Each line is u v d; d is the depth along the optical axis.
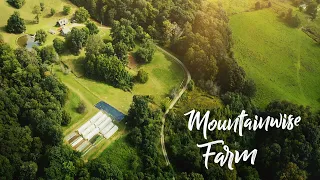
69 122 186.25
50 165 160.50
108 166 165.38
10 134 165.38
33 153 167.12
